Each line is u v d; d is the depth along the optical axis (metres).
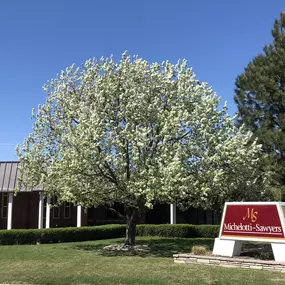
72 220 26.95
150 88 14.66
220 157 12.88
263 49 20.56
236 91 20.36
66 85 16.06
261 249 13.10
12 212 26.08
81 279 8.99
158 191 12.25
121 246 15.46
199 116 13.59
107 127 13.76
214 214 27.38
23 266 11.19
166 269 10.18
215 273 9.38
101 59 15.84
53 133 15.52
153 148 13.73
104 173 14.23
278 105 18.84
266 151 18.00
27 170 15.70
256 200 17.80
